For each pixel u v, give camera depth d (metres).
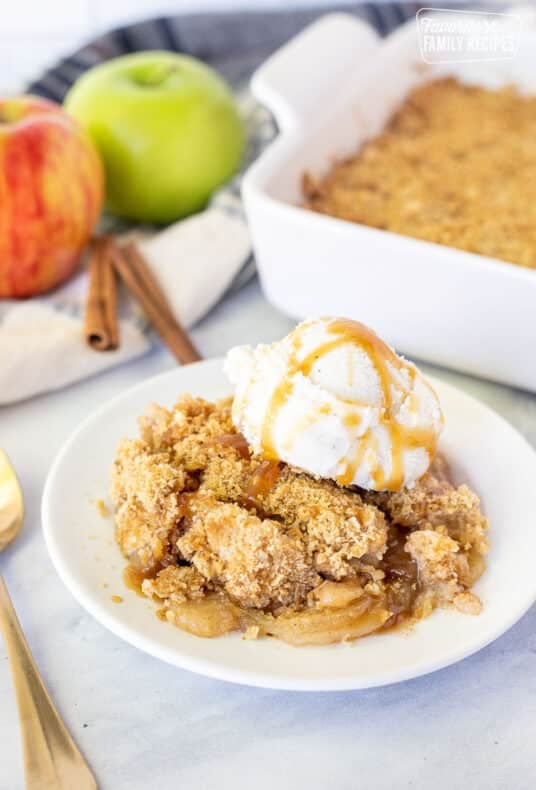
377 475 0.54
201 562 0.52
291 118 0.73
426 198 0.73
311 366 0.54
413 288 0.64
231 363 0.56
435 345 0.66
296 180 0.72
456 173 0.76
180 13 0.90
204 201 0.79
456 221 0.71
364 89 0.77
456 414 0.60
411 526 0.55
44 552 0.58
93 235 0.79
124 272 0.71
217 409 0.59
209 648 0.50
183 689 0.52
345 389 0.54
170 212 0.79
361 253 0.64
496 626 0.51
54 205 0.69
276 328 0.71
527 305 0.62
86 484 0.57
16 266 0.70
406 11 0.93
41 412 0.66
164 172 0.76
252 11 0.91
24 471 0.62
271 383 0.54
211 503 0.54
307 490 0.54
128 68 0.78
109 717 0.51
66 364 0.67
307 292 0.68
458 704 0.52
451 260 0.62
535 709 0.52
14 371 0.65
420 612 0.52
